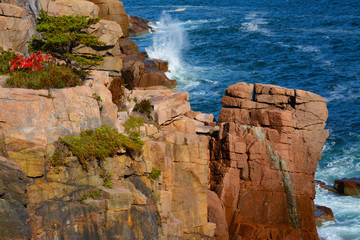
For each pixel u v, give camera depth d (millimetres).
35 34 26516
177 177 23922
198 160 24672
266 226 26188
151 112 26234
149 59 44531
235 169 26406
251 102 29188
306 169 28359
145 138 23156
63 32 25516
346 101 48469
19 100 17141
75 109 18953
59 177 17328
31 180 16625
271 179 26969
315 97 28891
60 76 20469
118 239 18172
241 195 26375
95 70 28531
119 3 55000
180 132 24812
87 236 17297
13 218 15359
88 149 18172
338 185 34094
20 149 16672
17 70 20281
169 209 22000
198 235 24078
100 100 20625
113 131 20203
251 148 26766
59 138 17875
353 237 27516
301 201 27766
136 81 36719
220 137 26969
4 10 24688
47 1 27688
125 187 19734
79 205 17375
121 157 19828
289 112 28188
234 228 25688
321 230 28359
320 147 28875
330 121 44469
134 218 19516
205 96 45812
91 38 26328
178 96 27750
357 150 39625
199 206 24203
